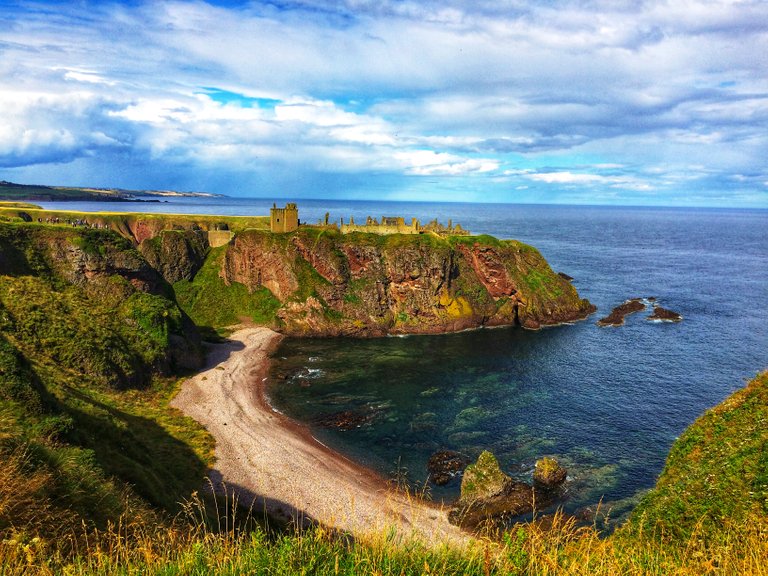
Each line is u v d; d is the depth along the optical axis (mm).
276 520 38500
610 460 49688
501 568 11117
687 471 24531
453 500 43625
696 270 176375
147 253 110750
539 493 43906
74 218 126812
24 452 18234
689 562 14078
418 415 60500
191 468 45281
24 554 12188
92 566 12312
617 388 68812
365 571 10531
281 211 111625
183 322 80875
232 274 112500
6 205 149500
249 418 59094
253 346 89000
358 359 82312
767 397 25016
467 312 102688
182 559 11555
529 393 67125
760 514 18031
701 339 92625
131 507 22391
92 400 46812
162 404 60281
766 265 192875
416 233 110250
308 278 102125
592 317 109938
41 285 67562
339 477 47094
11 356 33938
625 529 23141
